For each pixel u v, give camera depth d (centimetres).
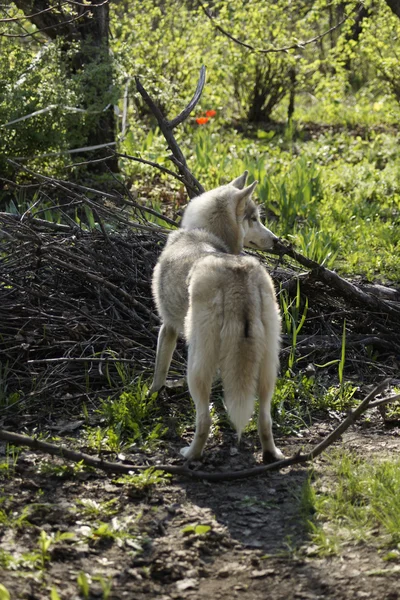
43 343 831
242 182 852
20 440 612
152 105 1166
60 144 1380
